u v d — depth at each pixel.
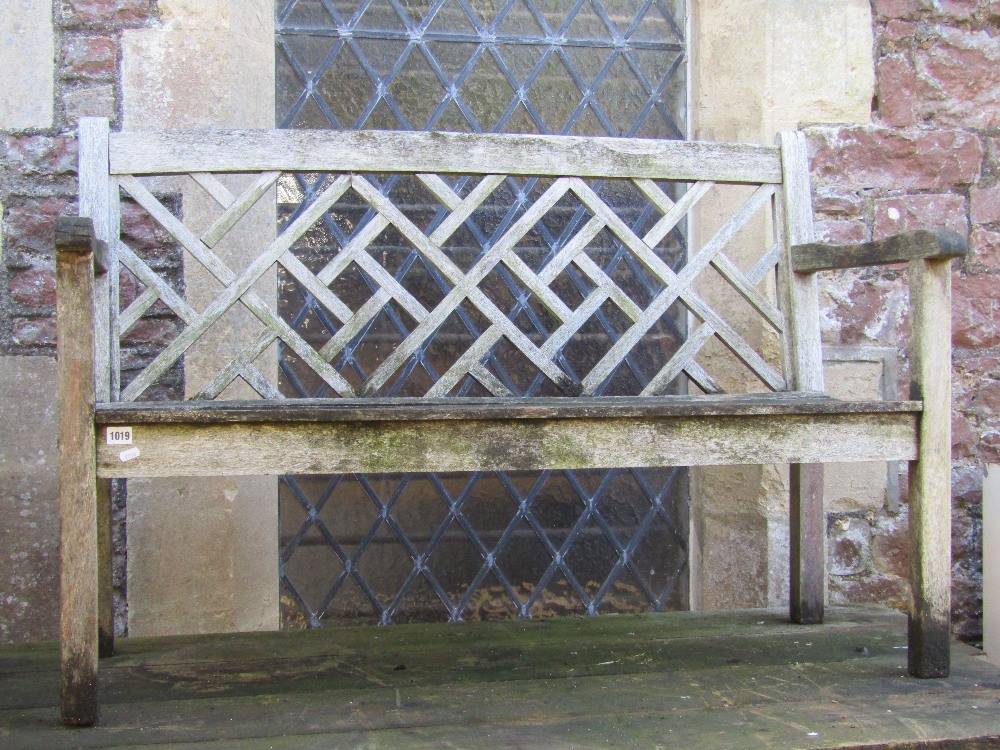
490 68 2.74
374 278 2.04
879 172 2.59
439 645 2.05
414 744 1.47
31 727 1.54
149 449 1.54
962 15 2.63
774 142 2.23
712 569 2.65
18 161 2.28
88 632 1.54
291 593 2.57
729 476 2.63
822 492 2.21
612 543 2.74
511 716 1.60
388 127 2.69
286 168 2.01
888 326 2.58
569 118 2.78
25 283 2.28
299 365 2.60
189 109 2.33
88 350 1.51
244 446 1.56
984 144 2.64
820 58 2.57
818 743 1.48
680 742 1.48
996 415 2.63
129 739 1.49
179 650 2.02
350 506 2.61
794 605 2.21
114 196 1.96
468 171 2.08
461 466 1.62
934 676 1.79
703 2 2.73
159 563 2.29
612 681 1.79
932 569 1.78
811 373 2.15
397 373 2.65
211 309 1.96
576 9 2.79
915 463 1.77
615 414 1.64
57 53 2.30
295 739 1.49
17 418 2.25
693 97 2.79
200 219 2.34
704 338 2.15
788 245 2.18
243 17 2.43
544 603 2.70
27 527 2.25
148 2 2.32
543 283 2.09
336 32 2.67
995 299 2.62
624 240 2.14
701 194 2.18
